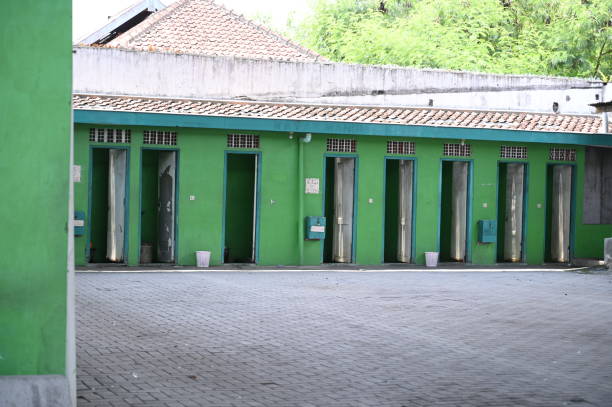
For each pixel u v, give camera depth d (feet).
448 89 75.92
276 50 81.71
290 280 54.13
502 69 113.80
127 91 66.23
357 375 26.25
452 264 70.13
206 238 63.77
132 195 61.77
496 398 23.73
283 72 70.90
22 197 19.38
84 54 65.16
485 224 70.13
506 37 119.44
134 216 61.87
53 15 19.43
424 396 23.75
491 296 47.42
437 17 122.31
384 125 66.44
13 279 19.36
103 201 66.03
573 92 79.77
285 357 28.76
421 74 75.10
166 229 64.23
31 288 19.43
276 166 65.26
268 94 70.44
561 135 71.72
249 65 69.82
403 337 33.27
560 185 75.10
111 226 63.93
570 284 55.52
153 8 89.97
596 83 80.43
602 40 114.11
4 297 19.33
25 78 19.34
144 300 42.22
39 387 19.27
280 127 63.87
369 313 39.55
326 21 134.82
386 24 128.67
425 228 69.15
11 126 19.30
